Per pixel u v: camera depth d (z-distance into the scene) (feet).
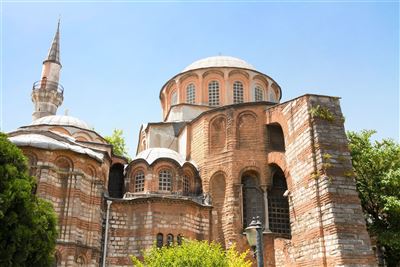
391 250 98.78
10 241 56.39
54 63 187.01
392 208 91.25
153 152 117.39
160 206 100.63
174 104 143.84
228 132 112.37
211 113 117.80
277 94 153.07
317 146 86.84
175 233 98.94
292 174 95.76
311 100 92.27
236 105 114.73
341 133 88.84
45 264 61.93
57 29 199.52
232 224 102.01
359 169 104.27
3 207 56.08
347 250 75.36
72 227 88.38
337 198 80.48
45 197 87.40
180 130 133.18
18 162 63.62
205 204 106.73
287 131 101.09
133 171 112.37
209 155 113.39
